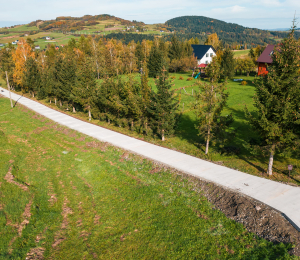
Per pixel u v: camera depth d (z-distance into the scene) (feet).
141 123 85.20
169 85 75.51
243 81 166.61
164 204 49.96
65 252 39.32
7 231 42.73
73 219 47.34
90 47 232.12
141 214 47.73
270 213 41.42
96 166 68.23
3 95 180.14
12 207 49.29
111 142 80.33
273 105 50.29
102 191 56.70
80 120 111.04
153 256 38.06
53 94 138.92
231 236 40.45
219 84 65.00
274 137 50.78
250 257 35.81
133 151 71.87
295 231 37.60
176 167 60.29
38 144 87.40
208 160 64.34
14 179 61.82
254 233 40.14
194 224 43.75
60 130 99.04
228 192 48.62
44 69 165.68
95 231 43.96
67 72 120.16
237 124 92.58
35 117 120.98
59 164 71.26
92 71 105.81
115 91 90.48
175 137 83.92
